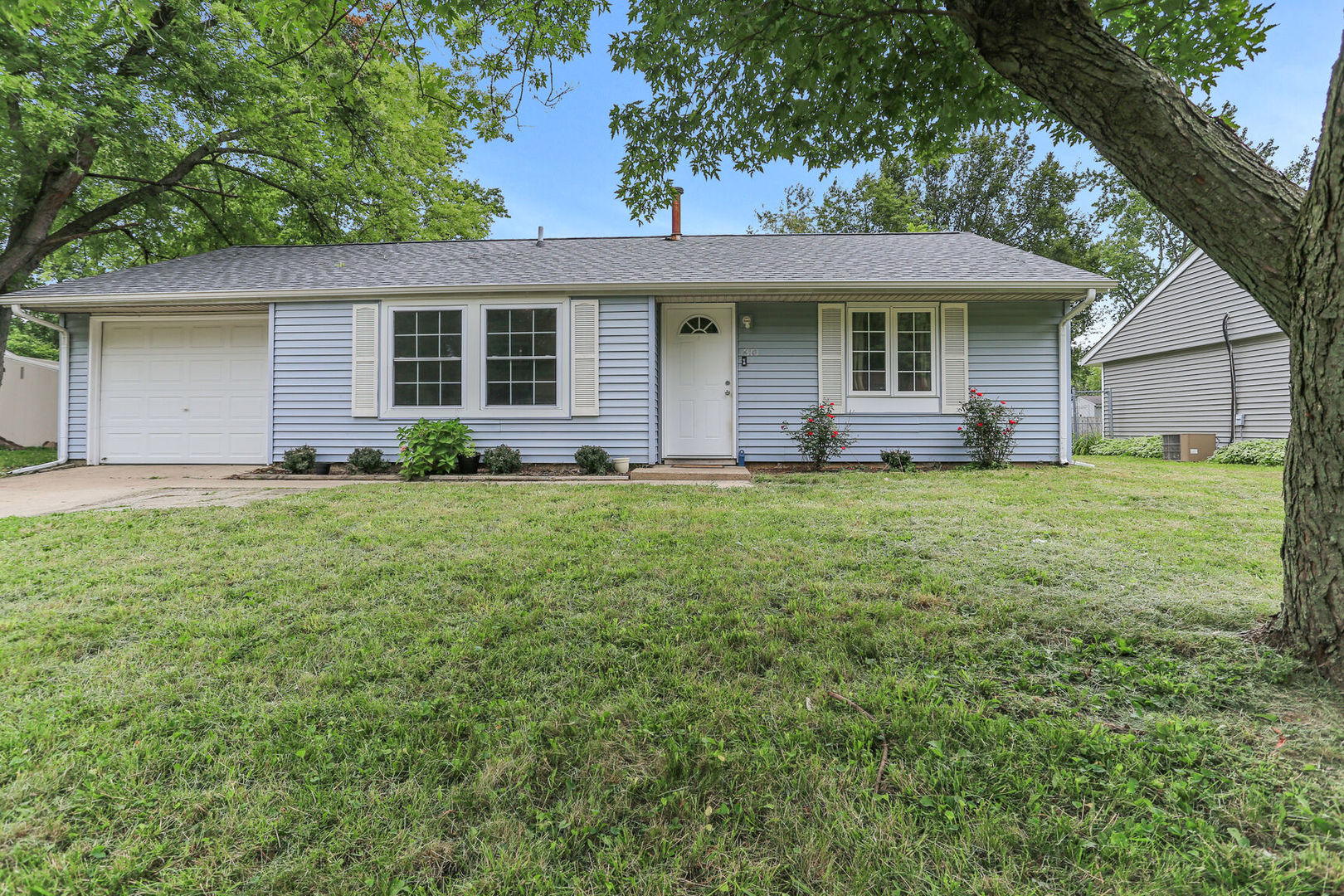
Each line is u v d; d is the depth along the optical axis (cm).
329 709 191
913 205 2367
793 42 310
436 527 438
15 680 211
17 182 905
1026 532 419
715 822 142
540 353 789
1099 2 294
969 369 850
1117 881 121
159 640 243
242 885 124
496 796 150
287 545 387
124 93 846
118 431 859
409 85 1020
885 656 227
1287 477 212
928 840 134
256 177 1170
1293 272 192
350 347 801
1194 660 216
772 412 866
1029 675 210
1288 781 149
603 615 270
